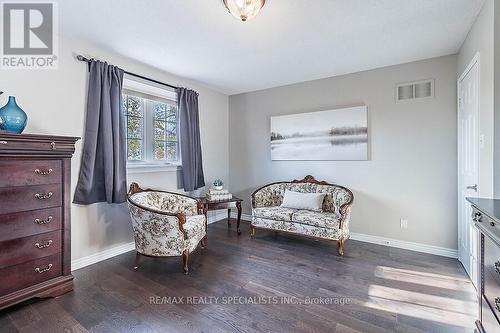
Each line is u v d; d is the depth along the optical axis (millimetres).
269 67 3273
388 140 3238
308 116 3785
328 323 1729
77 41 2543
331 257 2865
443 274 2443
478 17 2096
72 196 2529
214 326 1697
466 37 2461
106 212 2828
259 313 1838
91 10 2020
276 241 3404
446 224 2924
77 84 2557
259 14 2076
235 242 3367
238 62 3104
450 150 2883
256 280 2330
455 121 2852
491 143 1836
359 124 3389
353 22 2207
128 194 2787
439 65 2928
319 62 3113
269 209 3457
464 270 2531
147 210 2459
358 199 3451
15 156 1825
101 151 2705
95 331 1648
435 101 2951
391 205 3234
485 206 1396
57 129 2422
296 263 2703
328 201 3469
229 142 4676
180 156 3682
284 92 4051
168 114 3652
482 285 1434
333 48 2723
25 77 2244
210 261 2756
